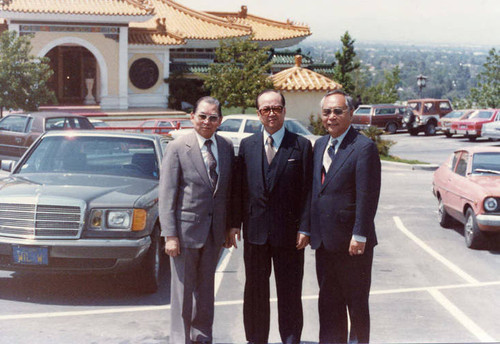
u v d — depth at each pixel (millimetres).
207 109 5355
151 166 8352
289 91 31297
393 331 6273
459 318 6773
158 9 45469
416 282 8375
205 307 5527
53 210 6914
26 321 6316
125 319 6457
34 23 34000
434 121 40312
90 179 7793
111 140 8594
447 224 12594
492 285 8273
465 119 36406
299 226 5355
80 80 39688
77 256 6844
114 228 6992
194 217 5406
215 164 5449
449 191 11898
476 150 12039
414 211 14625
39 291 7410
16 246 6859
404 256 10023
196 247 5402
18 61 26031
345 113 5152
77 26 34719
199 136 5465
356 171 5113
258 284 5426
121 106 36000
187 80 39062
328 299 5422
